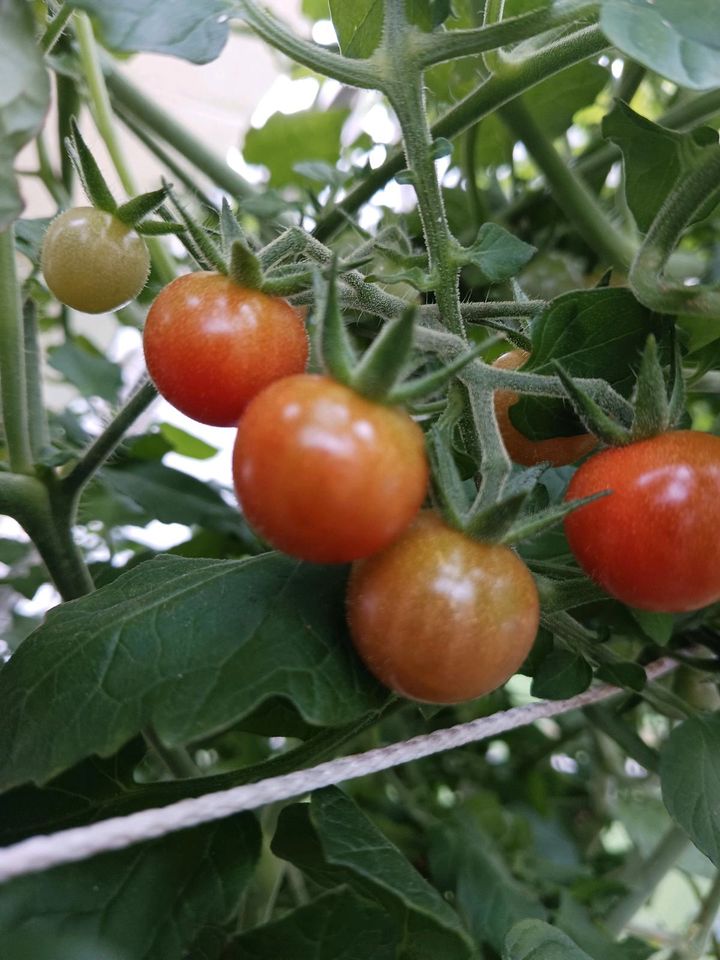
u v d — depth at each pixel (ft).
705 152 0.34
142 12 0.33
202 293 0.33
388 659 0.29
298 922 0.32
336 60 0.34
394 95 0.34
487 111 0.41
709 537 0.30
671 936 0.71
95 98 0.59
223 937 0.33
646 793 0.80
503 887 0.55
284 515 0.26
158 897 0.32
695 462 0.31
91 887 0.32
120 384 0.68
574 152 0.87
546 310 0.36
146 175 0.93
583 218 0.59
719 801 0.40
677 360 0.34
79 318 0.92
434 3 0.36
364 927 0.32
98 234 0.38
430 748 0.35
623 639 0.58
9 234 0.43
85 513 0.68
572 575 0.41
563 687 0.40
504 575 0.29
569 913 0.55
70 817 0.35
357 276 0.35
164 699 0.30
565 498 0.34
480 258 0.35
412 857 0.64
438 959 0.31
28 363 0.52
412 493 0.27
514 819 0.67
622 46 0.28
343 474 0.26
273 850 0.35
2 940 0.30
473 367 0.33
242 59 0.97
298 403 0.26
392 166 0.50
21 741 0.31
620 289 0.36
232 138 1.03
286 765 0.37
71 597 0.48
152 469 0.63
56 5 0.46
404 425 0.27
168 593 0.34
